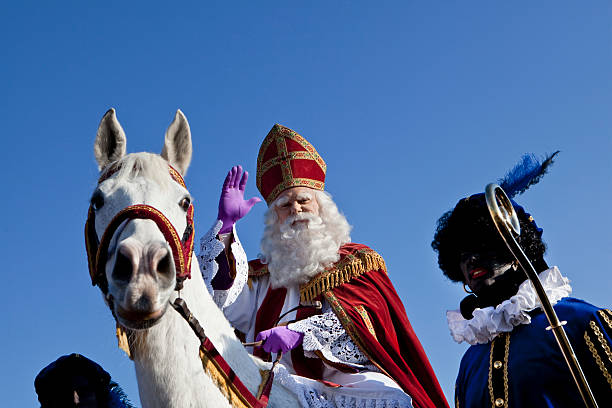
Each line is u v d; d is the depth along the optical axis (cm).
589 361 315
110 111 384
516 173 385
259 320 499
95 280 337
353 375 428
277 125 562
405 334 471
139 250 301
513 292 358
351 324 443
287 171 541
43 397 344
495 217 311
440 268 395
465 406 363
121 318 299
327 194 551
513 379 336
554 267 350
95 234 346
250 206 466
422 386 454
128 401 354
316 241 498
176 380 328
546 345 332
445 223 392
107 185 342
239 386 346
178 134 396
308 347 425
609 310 325
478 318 356
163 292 303
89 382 347
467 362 376
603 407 308
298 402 389
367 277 486
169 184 347
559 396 324
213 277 458
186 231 345
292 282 495
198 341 339
